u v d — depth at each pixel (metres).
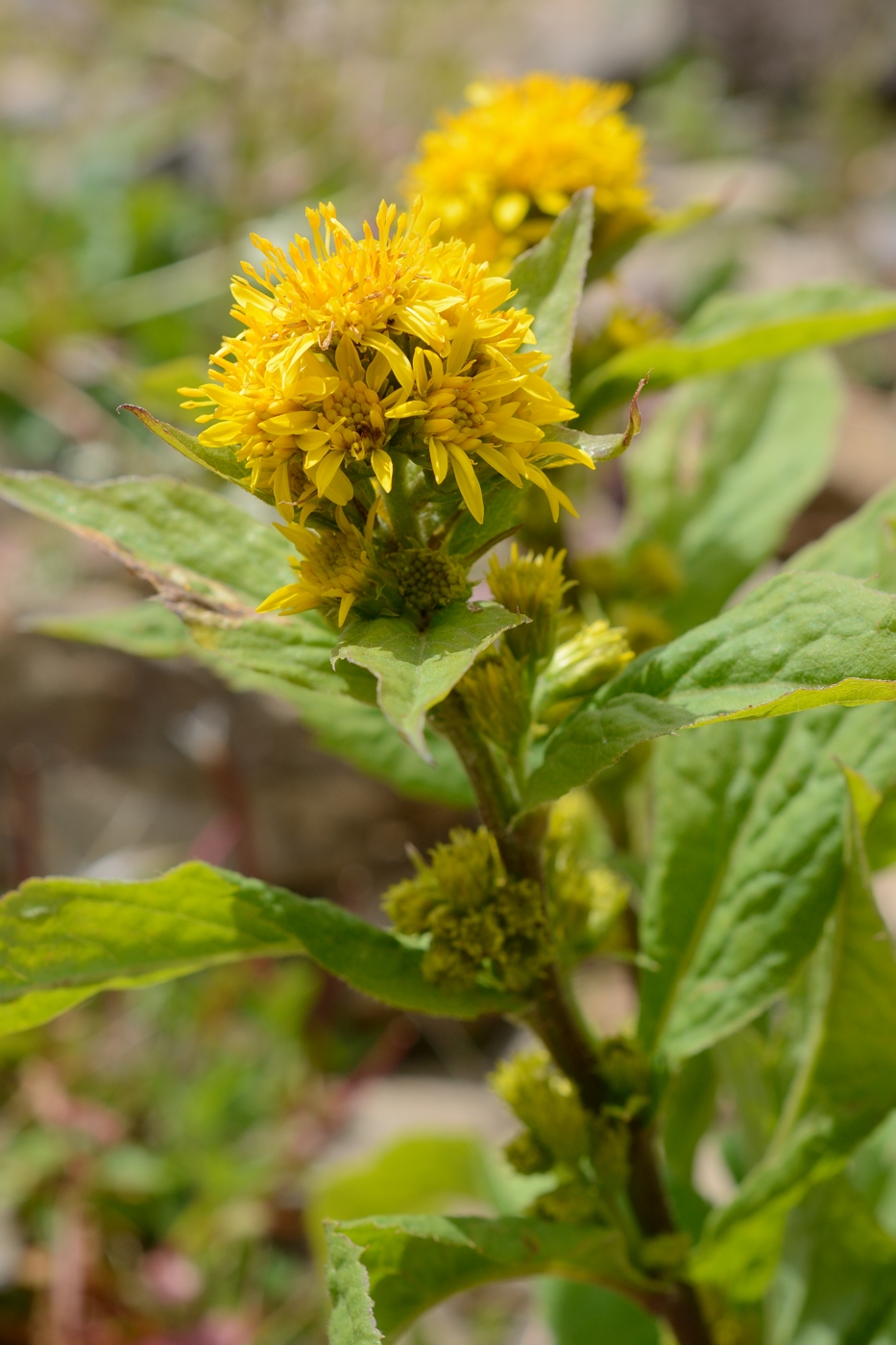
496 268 0.41
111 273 1.02
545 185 0.41
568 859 0.39
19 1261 0.54
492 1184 0.49
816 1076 0.39
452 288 0.34
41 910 0.36
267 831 0.74
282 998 0.60
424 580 0.34
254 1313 0.52
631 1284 0.39
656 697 0.34
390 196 0.96
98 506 0.37
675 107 1.57
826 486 0.83
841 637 0.34
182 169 1.21
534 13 1.90
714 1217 0.39
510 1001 0.37
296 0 1.11
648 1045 0.39
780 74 1.73
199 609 0.36
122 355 0.94
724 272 1.03
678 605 0.46
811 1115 0.39
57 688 0.76
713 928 0.39
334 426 0.33
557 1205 0.38
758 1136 0.43
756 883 0.39
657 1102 0.38
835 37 1.67
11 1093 0.59
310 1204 0.50
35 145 1.23
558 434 0.34
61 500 0.37
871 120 1.46
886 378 1.07
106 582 0.85
